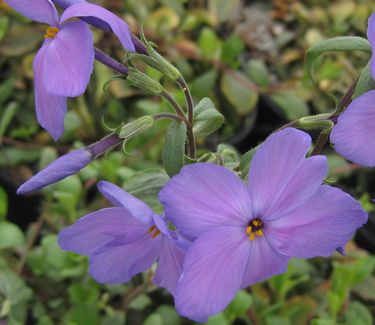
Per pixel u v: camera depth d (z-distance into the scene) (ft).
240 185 0.22
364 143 0.22
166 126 0.47
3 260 0.42
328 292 0.43
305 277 0.42
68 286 0.44
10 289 0.41
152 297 0.45
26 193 0.23
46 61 0.23
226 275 0.23
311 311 0.42
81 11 0.21
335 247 0.23
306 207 0.23
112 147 0.25
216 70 0.54
